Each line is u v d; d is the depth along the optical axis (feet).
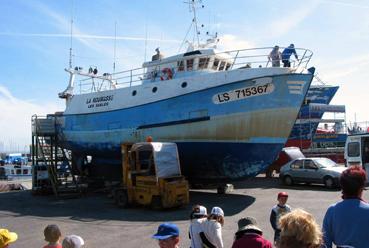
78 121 70.95
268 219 39.73
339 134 110.11
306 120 104.42
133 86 62.95
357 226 11.29
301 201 50.29
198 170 60.90
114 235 35.27
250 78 52.54
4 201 63.26
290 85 52.03
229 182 61.05
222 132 54.39
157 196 47.98
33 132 74.64
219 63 61.67
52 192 71.15
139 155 51.72
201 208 18.30
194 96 55.98
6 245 14.57
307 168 67.26
